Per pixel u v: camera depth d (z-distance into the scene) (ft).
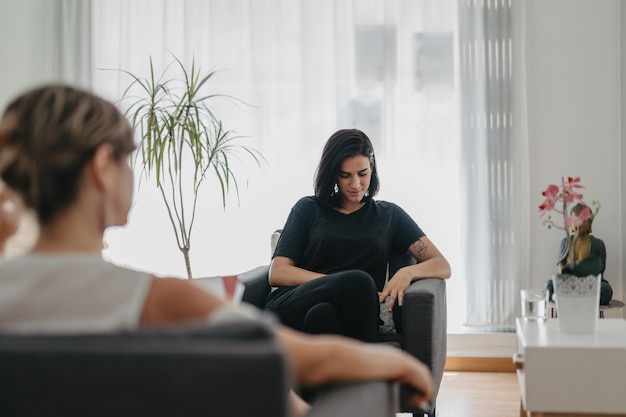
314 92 14.28
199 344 2.62
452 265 13.98
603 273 13.41
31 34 14.75
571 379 7.50
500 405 11.46
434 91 13.96
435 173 14.01
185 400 2.56
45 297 2.93
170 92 14.58
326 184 9.96
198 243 14.66
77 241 3.07
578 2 13.71
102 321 2.93
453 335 13.92
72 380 2.58
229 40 14.51
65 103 3.08
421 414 8.76
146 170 14.70
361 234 9.84
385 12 14.02
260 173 14.47
